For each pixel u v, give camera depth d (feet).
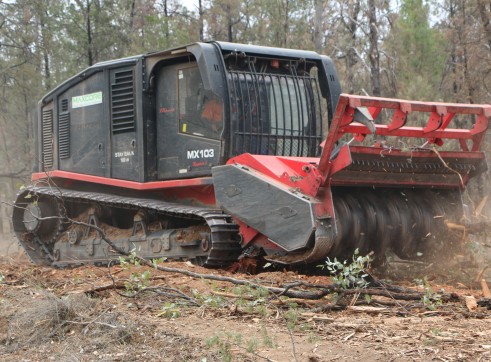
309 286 27.81
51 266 47.44
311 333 22.85
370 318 25.46
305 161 34.45
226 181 36.17
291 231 33.55
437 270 37.68
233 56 38.60
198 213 37.22
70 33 98.37
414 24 90.53
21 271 38.14
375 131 30.86
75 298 26.32
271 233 34.24
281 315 25.27
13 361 21.75
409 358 20.13
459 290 32.04
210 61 37.60
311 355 20.56
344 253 35.12
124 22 99.96
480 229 35.47
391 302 27.53
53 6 98.22
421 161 34.86
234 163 36.52
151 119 41.22
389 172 34.40
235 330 23.40
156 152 41.22
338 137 32.35
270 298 27.68
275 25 99.19
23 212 48.78
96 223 44.70
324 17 92.48
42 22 98.32
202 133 38.93
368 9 79.77
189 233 39.11
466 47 82.99
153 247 40.52
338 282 27.35
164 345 22.00
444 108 33.50
